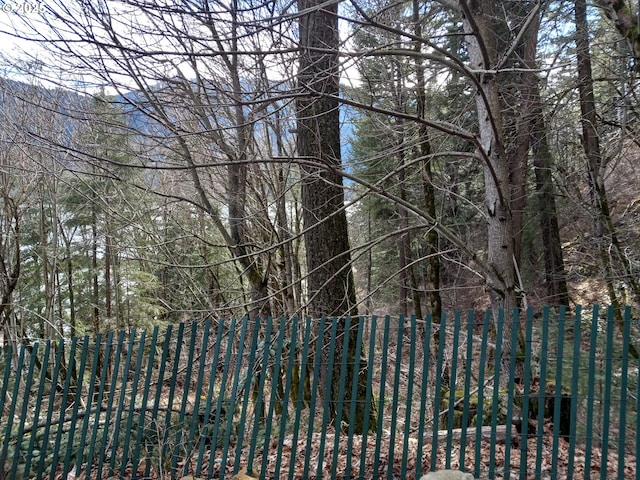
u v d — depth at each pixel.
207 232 11.88
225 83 6.86
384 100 8.46
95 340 5.12
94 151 7.69
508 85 8.60
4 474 5.18
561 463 5.07
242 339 4.92
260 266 10.00
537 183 12.77
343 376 4.63
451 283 17.33
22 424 5.11
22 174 11.91
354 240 19.25
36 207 15.15
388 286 17.45
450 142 11.30
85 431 4.99
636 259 8.94
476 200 14.02
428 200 11.70
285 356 6.12
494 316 6.18
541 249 14.30
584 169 9.82
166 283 14.47
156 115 6.38
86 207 14.28
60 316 16.09
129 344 5.07
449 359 8.25
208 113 7.29
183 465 5.14
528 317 4.48
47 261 15.03
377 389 9.12
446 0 5.83
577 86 7.87
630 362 5.28
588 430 4.21
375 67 7.60
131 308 15.57
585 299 11.37
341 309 8.02
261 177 10.12
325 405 4.63
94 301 17.22
